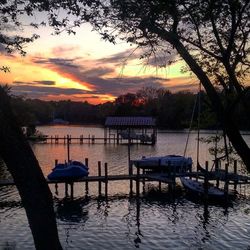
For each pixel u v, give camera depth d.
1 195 29.31
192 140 88.81
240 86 7.28
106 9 6.62
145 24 7.00
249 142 50.69
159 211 25.44
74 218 23.53
